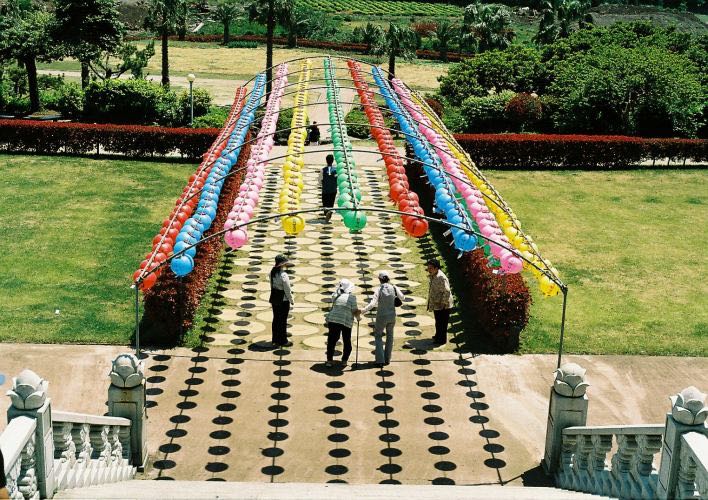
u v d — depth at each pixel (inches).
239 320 623.8
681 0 4569.4
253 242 805.2
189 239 514.3
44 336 574.6
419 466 437.7
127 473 404.5
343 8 4254.4
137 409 416.5
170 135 1167.6
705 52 1742.1
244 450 447.5
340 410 494.6
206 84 2038.6
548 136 1211.9
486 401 511.8
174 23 1834.4
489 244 509.0
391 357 567.8
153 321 577.9
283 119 1343.5
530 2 4382.4
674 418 300.0
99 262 733.3
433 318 639.1
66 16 1560.0
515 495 352.2
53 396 494.9
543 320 641.0
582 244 839.7
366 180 1083.3
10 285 670.5
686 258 807.1
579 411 418.6
